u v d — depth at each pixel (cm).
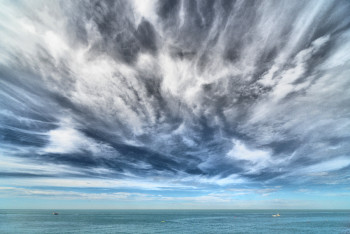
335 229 7788
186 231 7388
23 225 9175
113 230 7569
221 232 7112
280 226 8981
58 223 10256
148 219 13812
